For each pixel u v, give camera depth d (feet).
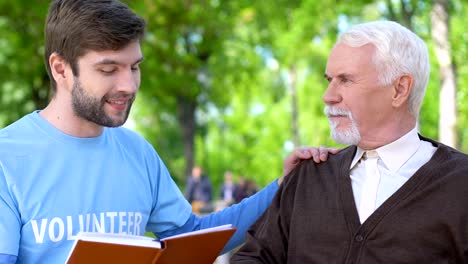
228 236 8.36
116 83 8.12
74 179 8.34
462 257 7.97
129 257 7.30
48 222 8.09
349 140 8.50
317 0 48.01
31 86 46.52
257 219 9.52
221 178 119.65
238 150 121.08
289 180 9.19
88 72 8.04
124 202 8.73
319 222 8.61
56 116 8.43
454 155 8.44
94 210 8.42
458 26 40.75
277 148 116.98
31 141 8.27
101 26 7.91
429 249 8.02
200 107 63.26
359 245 8.24
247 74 63.87
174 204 9.53
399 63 8.38
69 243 8.19
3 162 8.03
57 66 8.30
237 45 60.85
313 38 53.36
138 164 9.10
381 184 8.49
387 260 8.07
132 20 8.09
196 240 7.99
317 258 8.53
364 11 46.42
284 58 67.41
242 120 114.42
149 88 48.03
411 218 8.07
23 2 37.63
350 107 8.46
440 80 39.14
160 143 98.99
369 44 8.45
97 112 8.13
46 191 8.13
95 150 8.60
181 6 46.62
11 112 50.21
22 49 41.11
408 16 42.78
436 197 8.07
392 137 8.52
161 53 47.37
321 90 83.76
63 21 8.09
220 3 54.65
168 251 7.75
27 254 8.03
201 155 118.11
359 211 8.49
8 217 7.89
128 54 8.13
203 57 57.06
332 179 8.79
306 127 93.86
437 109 63.62
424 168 8.27
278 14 52.90
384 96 8.44
